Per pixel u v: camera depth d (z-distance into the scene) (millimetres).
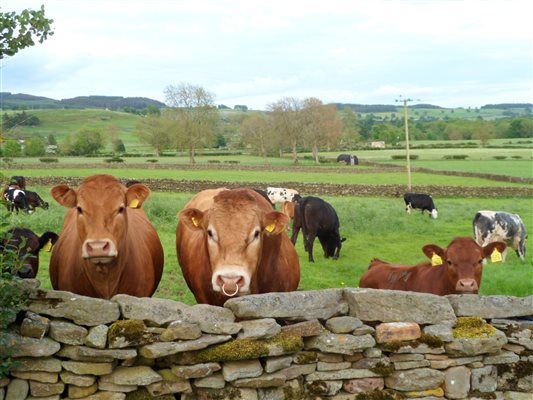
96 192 5695
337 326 5332
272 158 106938
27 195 20750
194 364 5000
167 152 124562
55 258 7145
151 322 4941
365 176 56906
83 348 4785
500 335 5570
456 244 7355
